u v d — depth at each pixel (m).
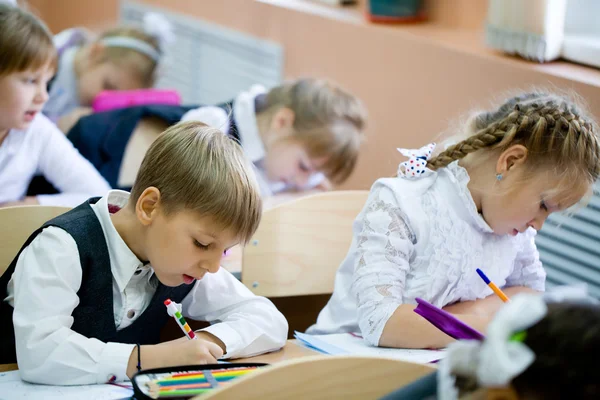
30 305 1.25
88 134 2.54
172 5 3.79
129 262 1.35
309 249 1.83
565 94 1.98
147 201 1.30
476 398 0.74
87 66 3.19
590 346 0.68
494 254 1.62
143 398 1.03
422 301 1.14
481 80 2.33
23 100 2.03
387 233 1.54
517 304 0.72
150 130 2.60
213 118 2.47
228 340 1.38
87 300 1.34
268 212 1.79
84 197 2.24
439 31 2.66
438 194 1.58
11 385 1.22
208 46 3.57
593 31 2.43
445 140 1.67
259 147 2.49
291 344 1.52
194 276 1.33
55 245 1.30
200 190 1.26
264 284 1.79
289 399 0.93
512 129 1.49
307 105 2.46
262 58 3.25
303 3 3.15
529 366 0.69
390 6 2.74
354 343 1.47
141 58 3.22
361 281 1.52
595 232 2.12
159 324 1.49
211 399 0.87
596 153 1.48
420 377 0.93
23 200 2.18
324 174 2.50
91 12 4.41
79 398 1.16
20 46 1.97
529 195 1.50
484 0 2.59
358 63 2.79
